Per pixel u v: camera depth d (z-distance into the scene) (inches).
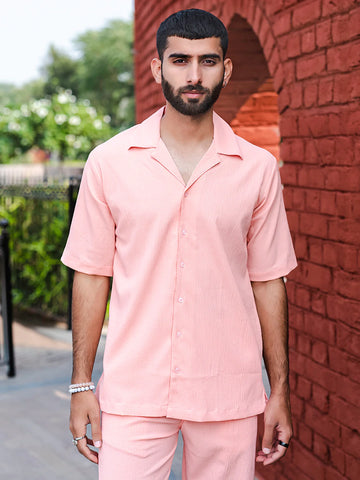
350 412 103.3
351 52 99.6
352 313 102.0
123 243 75.4
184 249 73.4
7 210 320.8
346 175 102.3
